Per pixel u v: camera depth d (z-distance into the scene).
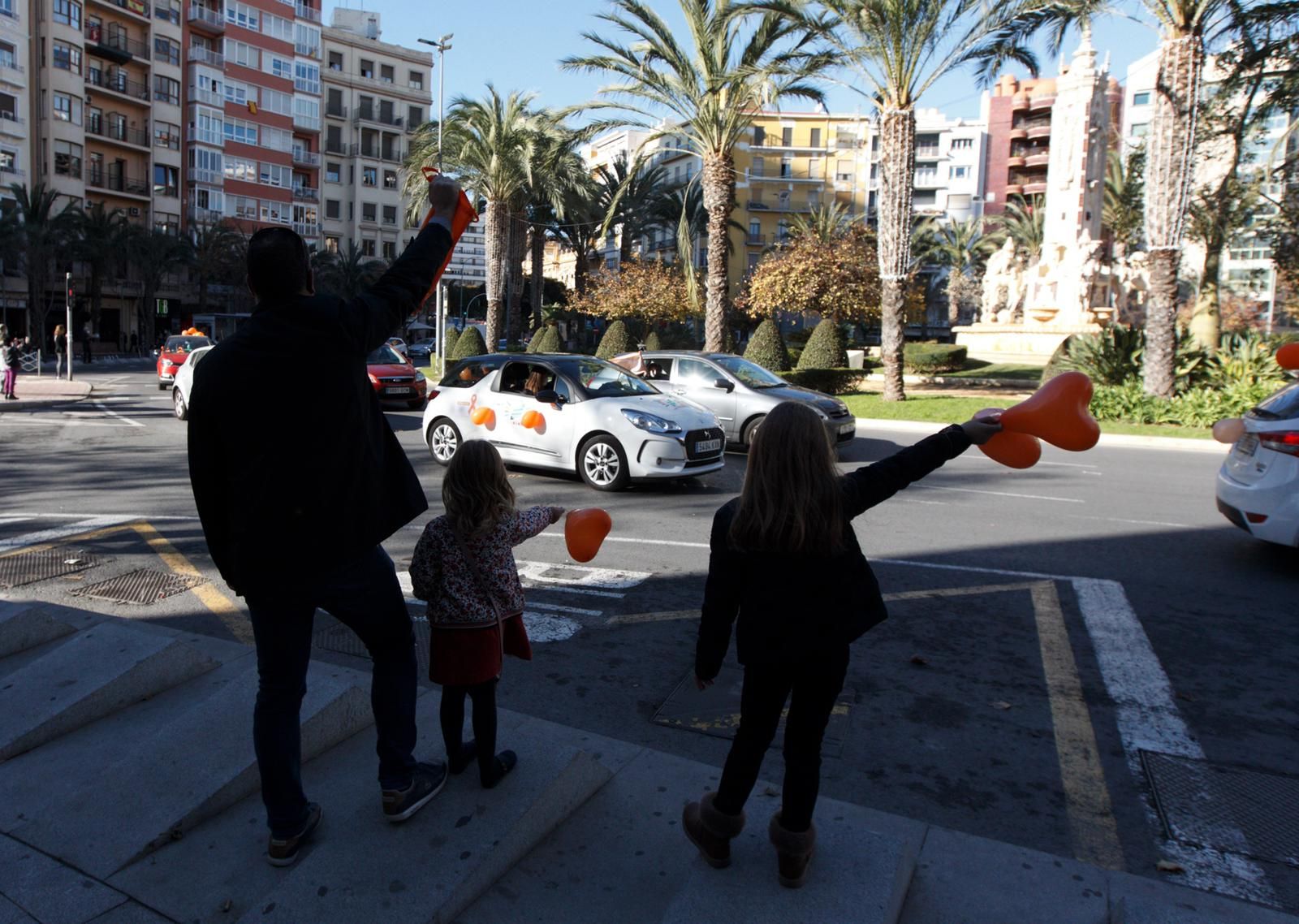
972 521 8.80
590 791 3.34
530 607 5.90
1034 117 82.94
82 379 29.59
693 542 7.78
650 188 48.78
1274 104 21.31
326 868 2.67
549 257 103.44
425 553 3.01
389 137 76.56
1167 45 16.97
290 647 2.64
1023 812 3.53
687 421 10.09
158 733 3.38
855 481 2.59
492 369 11.43
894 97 19.73
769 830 2.72
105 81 56.12
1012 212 65.50
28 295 52.34
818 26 18.30
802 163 77.94
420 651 5.05
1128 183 41.38
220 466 2.55
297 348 2.42
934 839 3.19
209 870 2.80
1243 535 8.31
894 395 21.11
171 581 6.36
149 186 59.16
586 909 2.69
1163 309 17.81
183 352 25.52
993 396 22.55
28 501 9.33
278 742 2.69
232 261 57.44
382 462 2.68
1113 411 17.91
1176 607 6.07
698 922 2.49
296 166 69.25
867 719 4.31
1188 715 4.41
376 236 76.19
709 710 4.36
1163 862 3.18
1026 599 6.21
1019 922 2.74
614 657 5.04
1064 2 16.59
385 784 2.84
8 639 4.54
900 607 6.02
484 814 2.91
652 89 21.25
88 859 2.85
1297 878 3.13
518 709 4.34
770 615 2.53
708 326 22.64
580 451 10.32
